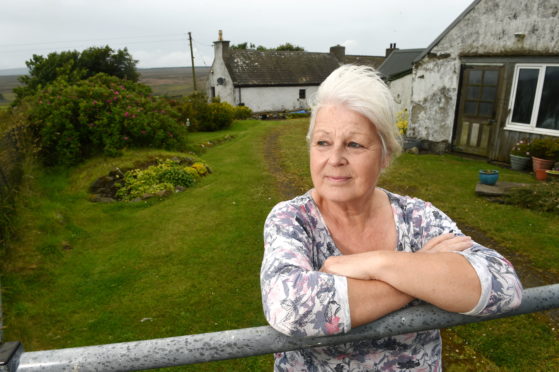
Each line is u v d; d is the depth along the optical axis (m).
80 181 8.16
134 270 4.61
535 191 6.30
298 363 0.95
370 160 0.93
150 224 6.09
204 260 4.78
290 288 0.72
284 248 0.85
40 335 3.45
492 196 6.65
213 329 3.47
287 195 7.31
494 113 9.00
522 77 8.42
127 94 10.92
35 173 7.81
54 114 8.91
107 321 3.63
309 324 0.70
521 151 8.36
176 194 7.61
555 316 3.48
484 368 2.91
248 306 3.80
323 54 36.03
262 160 10.45
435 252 0.81
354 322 0.71
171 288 4.17
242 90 30.20
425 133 10.55
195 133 16.19
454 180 7.80
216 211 6.48
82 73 18.27
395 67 17.28
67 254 5.10
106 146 9.32
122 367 0.65
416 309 0.74
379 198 1.08
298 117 28.80
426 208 1.07
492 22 8.69
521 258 4.59
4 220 5.11
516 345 3.13
